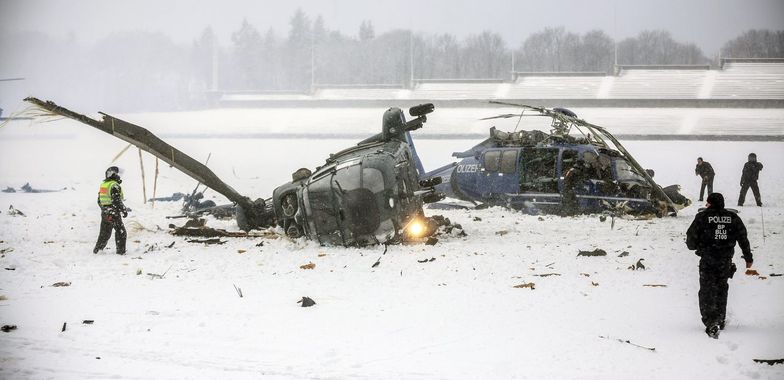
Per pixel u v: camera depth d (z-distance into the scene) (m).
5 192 38.56
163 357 9.10
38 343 9.68
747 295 12.33
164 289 13.17
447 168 29.81
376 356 9.06
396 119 20.31
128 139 19.08
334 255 16.73
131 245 18.62
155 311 11.32
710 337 9.74
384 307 11.62
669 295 12.34
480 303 11.80
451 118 106.94
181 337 9.95
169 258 16.41
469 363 8.75
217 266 15.45
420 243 18.41
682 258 15.95
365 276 14.29
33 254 17.00
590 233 20.89
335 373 8.45
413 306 11.66
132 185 42.78
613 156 27.61
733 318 10.77
